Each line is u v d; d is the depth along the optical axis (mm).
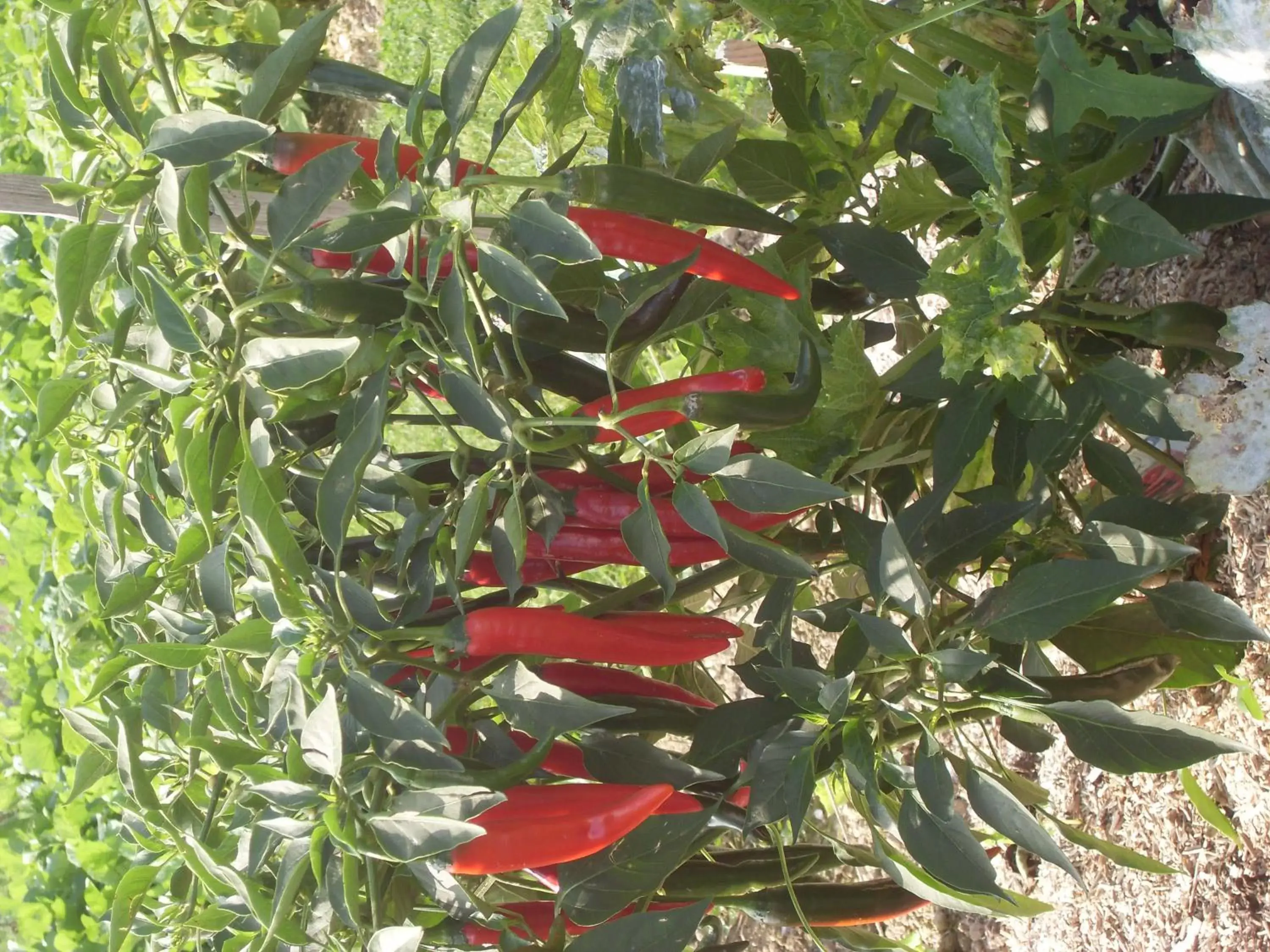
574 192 1249
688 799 1242
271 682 1144
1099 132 1568
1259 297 1647
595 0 1326
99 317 1587
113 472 1360
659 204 1286
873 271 1447
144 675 1410
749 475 1122
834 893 1428
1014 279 1262
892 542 1164
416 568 1233
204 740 1137
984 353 1296
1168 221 1343
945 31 1551
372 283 1217
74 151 1252
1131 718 1157
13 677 3869
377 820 1018
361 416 1147
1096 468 1478
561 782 1480
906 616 1557
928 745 1170
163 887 3359
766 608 1383
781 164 1560
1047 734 1534
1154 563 1274
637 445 1134
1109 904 2035
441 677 1165
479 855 1073
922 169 1614
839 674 1278
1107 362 1355
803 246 1638
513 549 1164
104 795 3631
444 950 1241
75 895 3744
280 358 1085
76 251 1129
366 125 4676
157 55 1155
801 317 1456
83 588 1620
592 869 1159
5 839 3807
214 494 1153
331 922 1125
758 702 1321
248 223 1233
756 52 2361
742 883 1402
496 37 1101
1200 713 1748
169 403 1278
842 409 1434
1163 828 1904
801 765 1209
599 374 1402
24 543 3961
